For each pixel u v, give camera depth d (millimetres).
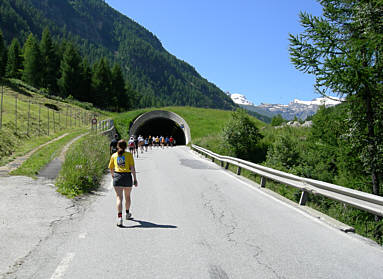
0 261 4184
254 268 4215
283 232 5973
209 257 4570
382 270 4270
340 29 12039
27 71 87375
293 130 37844
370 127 12492
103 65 100125
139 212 7332
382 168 12570
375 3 10891
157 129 82938
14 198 7770
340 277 4008
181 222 6492
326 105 25516
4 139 22922
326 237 5738
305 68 12008
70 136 31906
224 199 9031
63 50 110375
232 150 31906
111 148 16328
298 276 3998
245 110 32938
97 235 5500
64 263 4219
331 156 21344
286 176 9188
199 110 80188
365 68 11016
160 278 3832
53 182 10172
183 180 12781
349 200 6375
